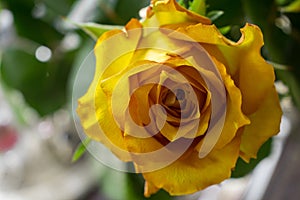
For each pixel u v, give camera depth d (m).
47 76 0.63
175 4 0.35
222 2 0.44
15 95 0.66
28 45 0.63
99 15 0.50
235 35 0.44
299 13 0.46
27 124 0.70
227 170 0.35
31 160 0.79
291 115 0.52
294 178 0.54
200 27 0.33
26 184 0.79
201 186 0.35
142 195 0.53
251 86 0.35
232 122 0.34
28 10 0.61
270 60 0.46
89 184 0.74
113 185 0.54
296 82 0.45
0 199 0.76
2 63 0.63
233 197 0.64
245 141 0.36
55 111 0.65
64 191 0.75
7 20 0.65
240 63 0.35
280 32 0.45
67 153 0.76
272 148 0.51
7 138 0.80
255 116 0.36
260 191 0.57
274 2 0.44
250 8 0.44
